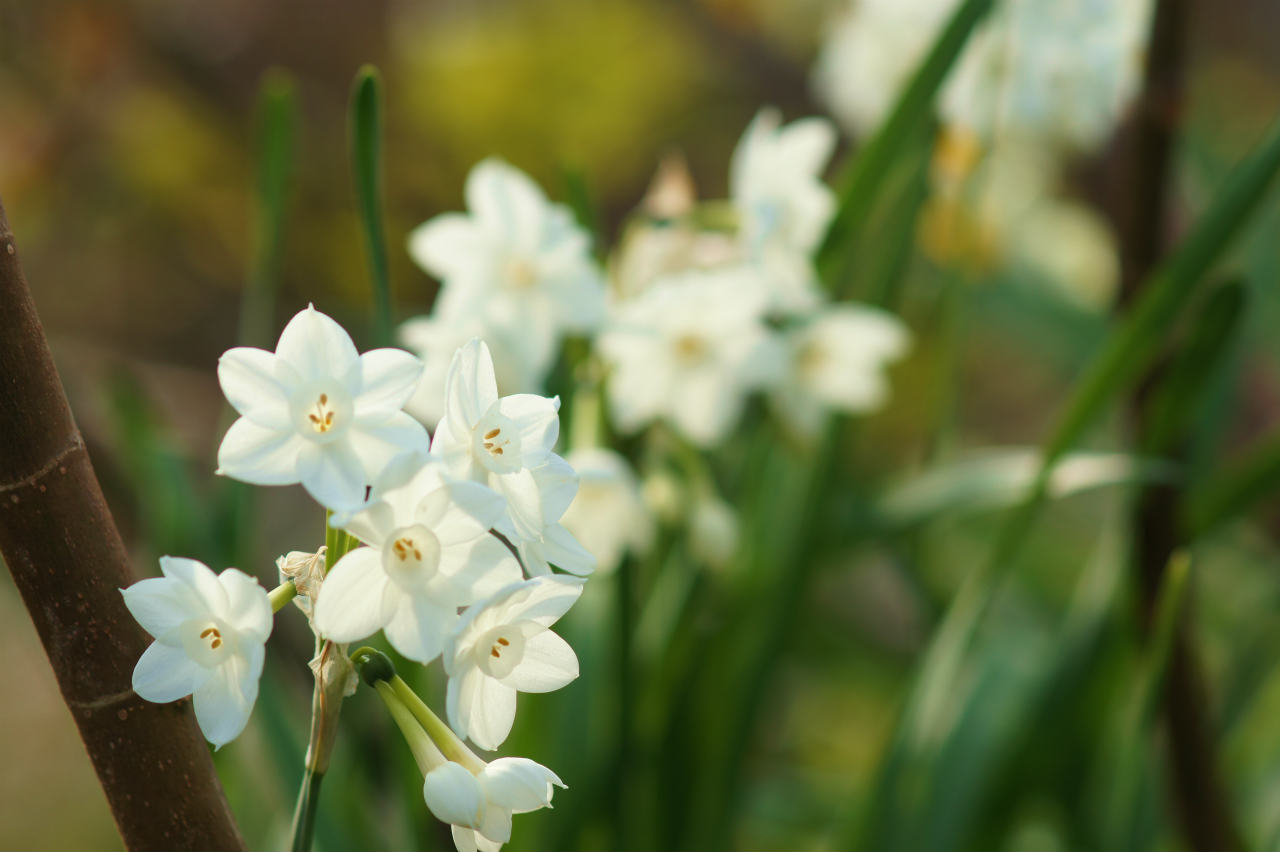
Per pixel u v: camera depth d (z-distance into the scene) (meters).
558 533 0.65
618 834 1.01
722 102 2.39
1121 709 1.15
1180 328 0.94
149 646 0.64
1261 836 1.21
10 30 1.92
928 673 1.01
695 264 1.01
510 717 0.64
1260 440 1.39
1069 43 1.06
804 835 1.45
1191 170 1.66
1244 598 1.52
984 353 2.26
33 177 1.97
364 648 0.65
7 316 0.62
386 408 0.64
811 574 1.09
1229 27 2.31
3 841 2.29
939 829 1.04
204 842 0.64
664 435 1.03
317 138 2.24
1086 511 1.93
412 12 2.34
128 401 1.08
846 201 0.97
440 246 0.94
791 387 1.08
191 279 2.22
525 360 0.92
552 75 2.19
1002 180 1.33
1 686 2.50
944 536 1.36
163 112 2.05
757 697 1.10
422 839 0.91
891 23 1.23
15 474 0.63
